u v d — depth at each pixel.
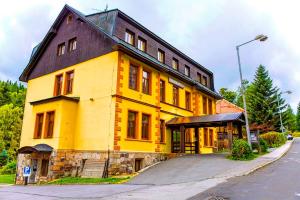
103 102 18.67
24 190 13.09
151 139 20.67
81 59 21.06
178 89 25.78
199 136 27.66
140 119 19.80
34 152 18.55
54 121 19.08
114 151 17.23
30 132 21.05
